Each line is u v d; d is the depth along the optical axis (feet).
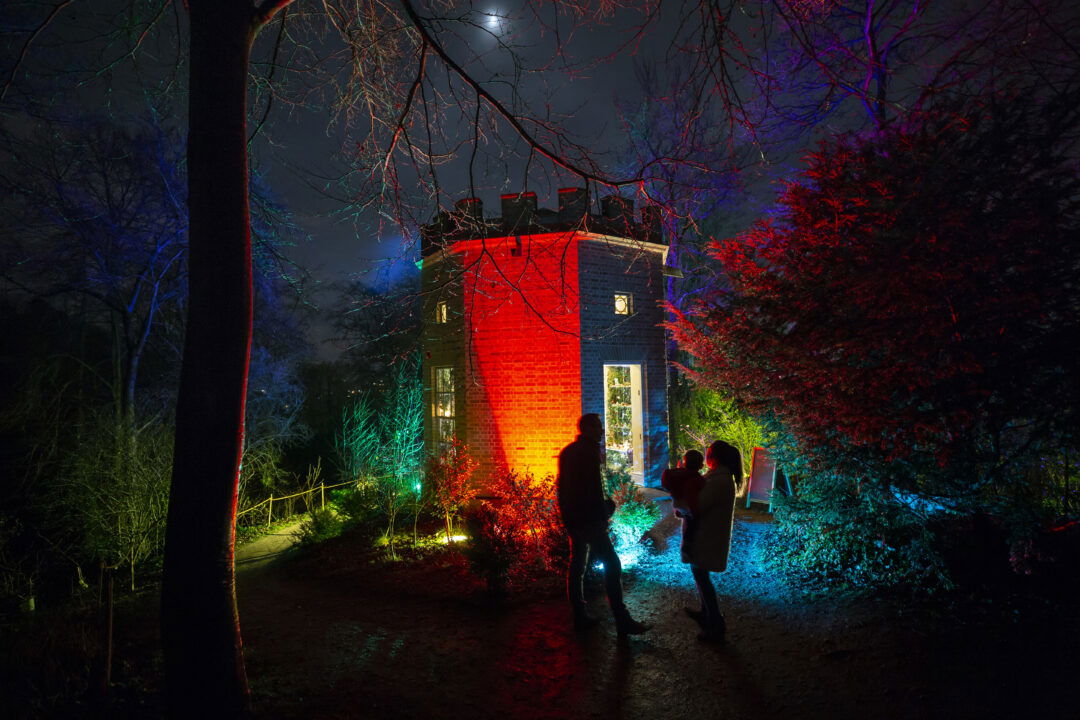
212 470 12.52
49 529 35.37
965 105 20.08
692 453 18.25
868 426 18.93
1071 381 16.79
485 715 13.91
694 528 17.54
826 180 21.58
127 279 48.24
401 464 42.01
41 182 40.93
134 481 34.50
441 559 27.40
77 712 14.34
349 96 18.01
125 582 31.81
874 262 18.17
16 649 17.72
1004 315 17.12
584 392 35.60
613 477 30.01
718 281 28.12
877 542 20.98
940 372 17.22
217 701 12.39
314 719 13.51
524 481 27.71
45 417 39.93
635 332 38.93
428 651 17.63
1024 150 18.16
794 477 27.81
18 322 45.47
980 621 16.94
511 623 19.65
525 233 35.45
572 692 14.93
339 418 76.23
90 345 57.52
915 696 13.69
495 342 36.78
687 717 13.66
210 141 12.69
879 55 28.45
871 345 18.75
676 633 18.25
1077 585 17.93
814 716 13.33
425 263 40.52
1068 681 13.56
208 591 12.44
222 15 12.92
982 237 17.04
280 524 46.09
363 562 28.76
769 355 22.11
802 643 17.02
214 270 12.66
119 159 42.29
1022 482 20.79
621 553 26.78
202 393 12.53
